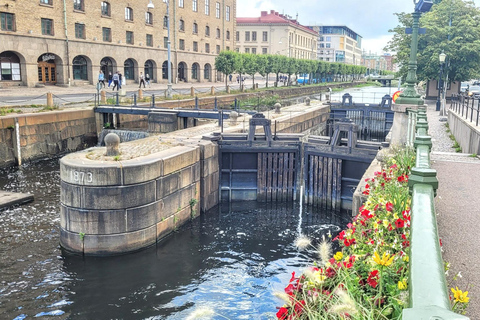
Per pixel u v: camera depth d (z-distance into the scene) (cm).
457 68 4266
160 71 5816
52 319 940
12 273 1124
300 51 11644
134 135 2717
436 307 131
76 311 973
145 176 1275
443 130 2409
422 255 179
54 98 3266
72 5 4434
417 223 217
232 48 7612
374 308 310
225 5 7269
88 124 2856
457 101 2491
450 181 929
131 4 5206
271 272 1205
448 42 4100
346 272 358
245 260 1283
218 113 2584
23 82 4056
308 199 1902
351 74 12188
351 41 18462
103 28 4875
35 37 4072
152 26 5597
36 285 1073
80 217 1222
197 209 1652
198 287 1103
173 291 1077
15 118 2291
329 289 366
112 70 5091
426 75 4400
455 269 473
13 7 3850
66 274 1135
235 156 1909
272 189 1930
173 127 2642
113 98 3378
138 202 1266
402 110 1460
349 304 278
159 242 1370
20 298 1012
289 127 2784
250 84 6981
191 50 6400
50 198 1744
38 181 2019
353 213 924
